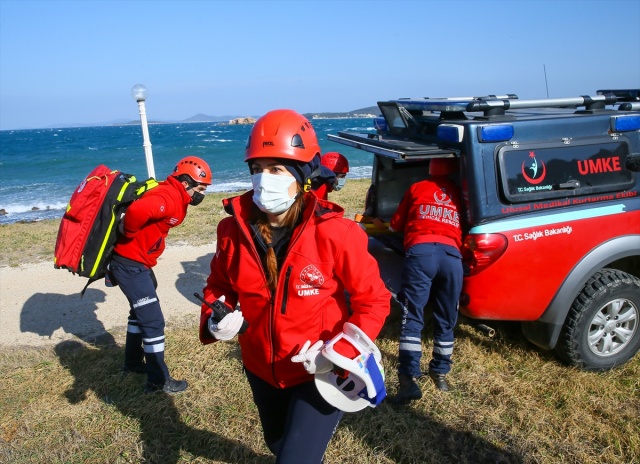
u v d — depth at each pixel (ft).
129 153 165.17
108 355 15.83
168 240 28.35
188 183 13.29
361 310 7.00
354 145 14.87
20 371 15.01
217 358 15.16
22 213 51.03
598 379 13.42
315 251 6.95
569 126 13.19
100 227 12.54
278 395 7.86
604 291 13.15
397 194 18.21
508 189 12.48
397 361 14.55
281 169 6.98
